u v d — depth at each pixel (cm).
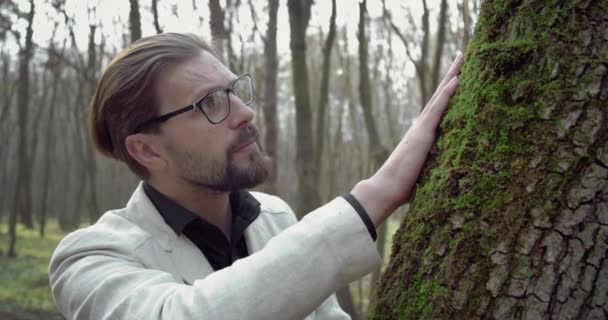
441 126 92
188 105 101
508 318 77
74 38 841
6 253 984
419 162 90
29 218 1360
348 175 1060
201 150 102
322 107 504
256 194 137
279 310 74
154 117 103
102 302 85
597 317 74
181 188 109
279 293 74
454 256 82
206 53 107
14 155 1612
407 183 89
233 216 118
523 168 80
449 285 82
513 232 78
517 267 77
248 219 117
